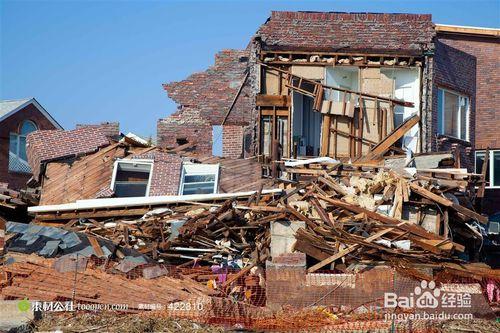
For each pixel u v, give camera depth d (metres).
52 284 17.66
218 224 19.81
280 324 16.22
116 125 28.64
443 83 27.80
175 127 29.44
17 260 18.31
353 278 17.73
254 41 26.45
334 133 26.39
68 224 21.42
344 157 26.05
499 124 33.97
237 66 29.72
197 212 21.14
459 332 16.06
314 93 26.25
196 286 17.59
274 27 26.47
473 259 21.56
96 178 24.67
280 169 23.81
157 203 21.92
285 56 26.59
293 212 19.44
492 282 18.38
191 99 29.69
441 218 20.64
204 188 24.73
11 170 39.75
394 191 20.66
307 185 21.22
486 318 17.44
